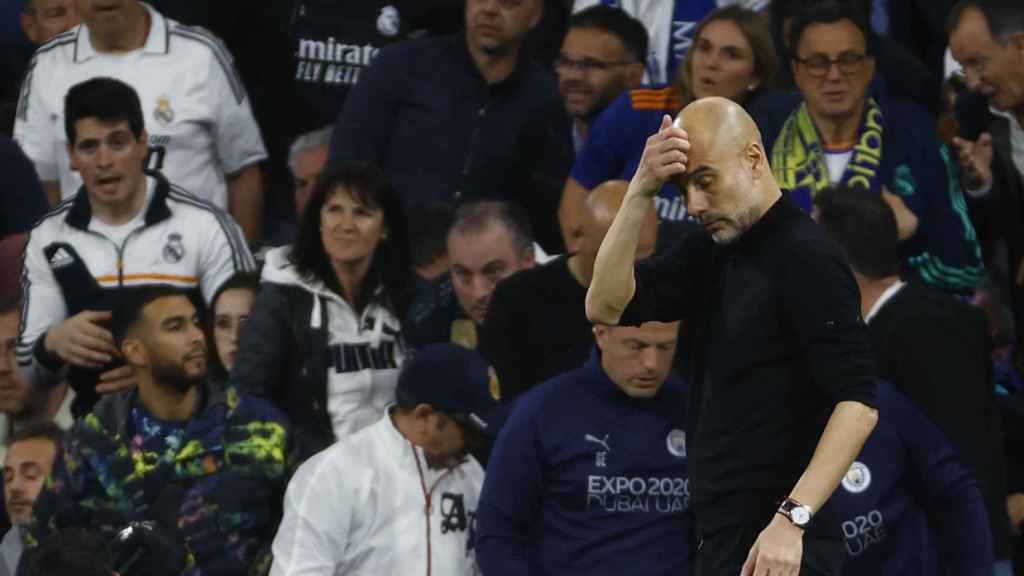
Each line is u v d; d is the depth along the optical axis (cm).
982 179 2677
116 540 2109
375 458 2203
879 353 2222
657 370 2153
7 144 2858
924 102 2938
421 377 2203
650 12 3041
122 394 2267
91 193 2670
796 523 1596
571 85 2884
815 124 2597
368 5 3100
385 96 2917
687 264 1714
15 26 3256
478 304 2514
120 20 2892
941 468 2147
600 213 2325
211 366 2552
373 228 2445
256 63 3109
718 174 1634
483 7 2869
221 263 2692
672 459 2175
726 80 2619
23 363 2633
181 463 2214
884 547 2148
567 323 2375
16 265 2734
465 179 2902
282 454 2238
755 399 1669
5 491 2500
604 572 2162
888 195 2570
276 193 3081
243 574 2208
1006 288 2664
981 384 2219
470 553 2227
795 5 2919
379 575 2192
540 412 2181
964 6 2547
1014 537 2402
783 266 1644
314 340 2425
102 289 2658
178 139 2886
